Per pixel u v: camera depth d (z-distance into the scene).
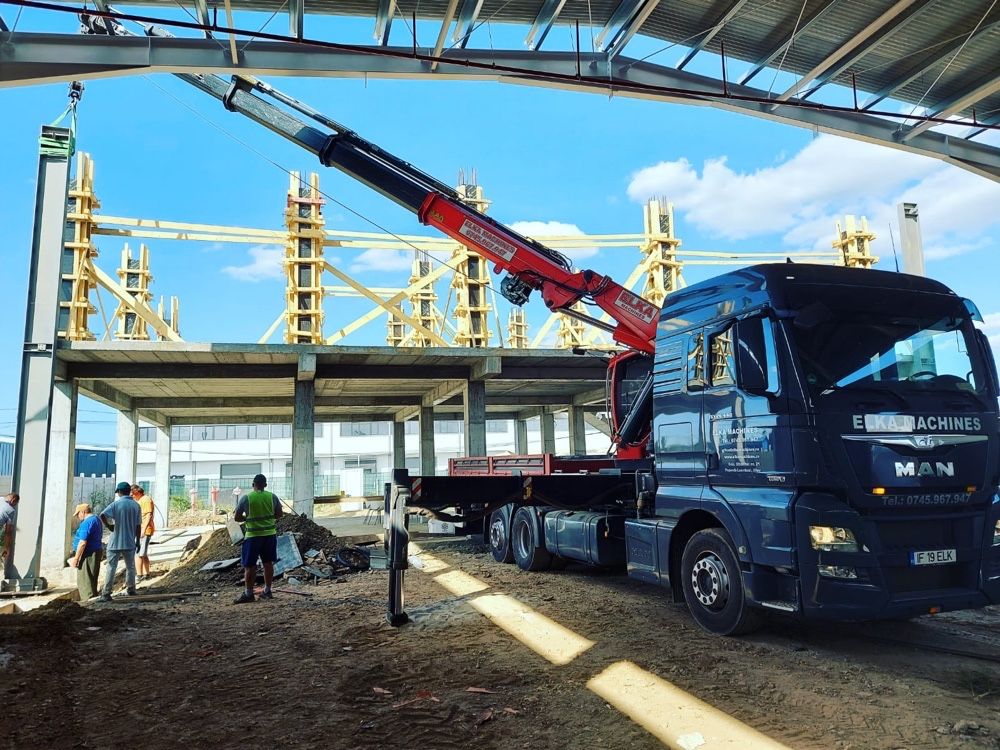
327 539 15.12
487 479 9.70
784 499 6.45
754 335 6.82
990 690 5.61
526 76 12.28
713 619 7.42
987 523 6.61
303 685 6.23
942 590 6.44
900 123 14.55
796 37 12.25
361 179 13.55
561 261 12.73
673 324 8.40
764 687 5.77
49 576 18.39
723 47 12.84
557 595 9.89
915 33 12.28
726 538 7.29
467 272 24.77
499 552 13.61
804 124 13.99
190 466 63.41
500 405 32.12
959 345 7.11
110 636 8.32
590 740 4.85
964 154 15.06
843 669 6.19
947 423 6.61
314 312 22.44
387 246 24.59
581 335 30.92
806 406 6.38
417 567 13.55
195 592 11.96
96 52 11.09
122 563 18.95
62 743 5.03
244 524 10.91
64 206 16.69
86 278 21.19
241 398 30.41
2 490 30.92
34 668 6.73
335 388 28.17
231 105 13.80
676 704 5.45
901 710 5.23
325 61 11.73
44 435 16.08
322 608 9.79
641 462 10.79
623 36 12.10
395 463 38.50
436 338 23.00
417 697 5.79
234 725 5.31
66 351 19.28
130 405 28.72
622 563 10.16
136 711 5.68
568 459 12.88
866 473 6.30
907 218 14.70
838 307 6.83
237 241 22.66
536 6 11.78
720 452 7.35
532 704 5.56
